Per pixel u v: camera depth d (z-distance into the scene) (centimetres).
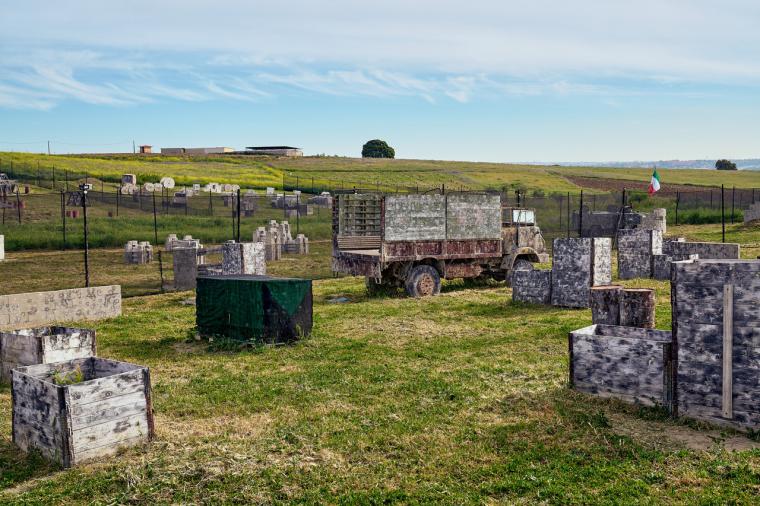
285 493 647
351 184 9000
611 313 1317
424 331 1471
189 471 697
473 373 1081
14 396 790
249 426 845
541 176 10938
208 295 1440
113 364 862
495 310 1736
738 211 4612
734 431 774
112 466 723
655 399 859
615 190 8725
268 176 9638
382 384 1033
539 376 1048
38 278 2498
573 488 636
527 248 2241
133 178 7494
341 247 2191
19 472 714
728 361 780
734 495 612
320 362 1194
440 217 2053
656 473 664
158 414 905
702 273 802
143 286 2319
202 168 10312
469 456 729
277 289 1339
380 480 673
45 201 5344
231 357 1265
